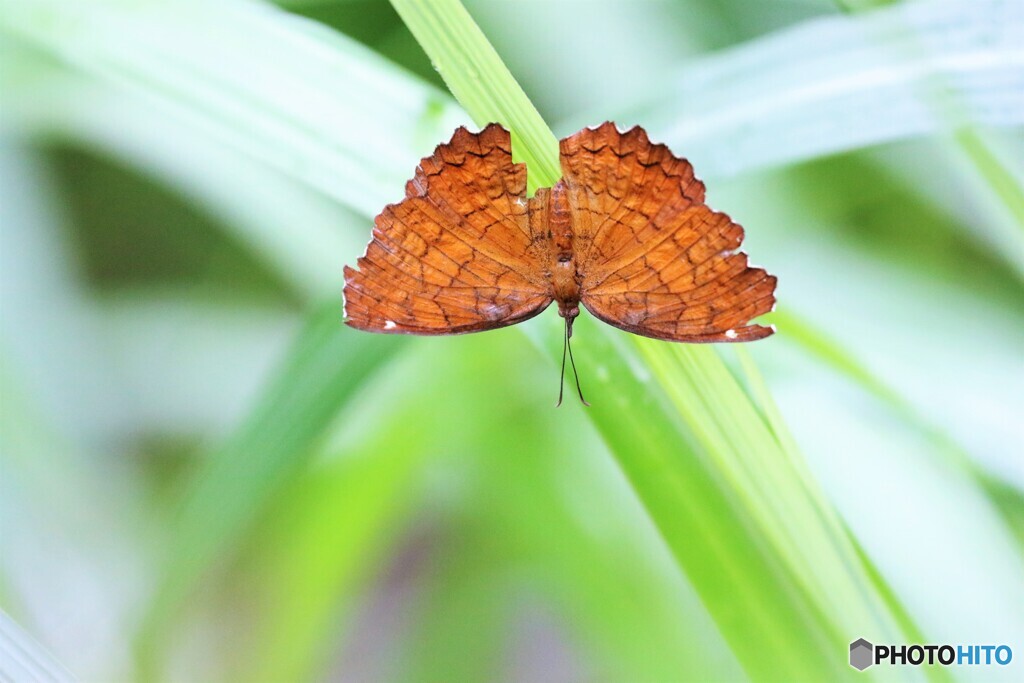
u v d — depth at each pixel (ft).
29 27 2.21
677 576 2.38
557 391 2.40
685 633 2.37
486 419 2.39
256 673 2.38
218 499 2.23
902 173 2.38
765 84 2.20
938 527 2.29
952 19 2.15
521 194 2.14
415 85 2.19
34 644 2.11
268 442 2.22
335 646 2.48
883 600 2.11
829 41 2.19
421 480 2.43
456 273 2.15
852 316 2.36
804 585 2.11
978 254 2.37
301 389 2.22
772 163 2.19
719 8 2.42
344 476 2.36
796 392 2.33
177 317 2.48
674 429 2.12
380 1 2.42
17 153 2.42
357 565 2.41
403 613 2.49
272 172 2.43
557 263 2.14
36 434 2.39
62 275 2.44
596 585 2.40
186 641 2.45
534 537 2.41
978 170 2.17
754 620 2.11
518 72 2.42
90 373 2.44
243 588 2.46
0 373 2.38
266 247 2.43
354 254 2.43
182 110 2.19
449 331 2.15
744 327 2.10
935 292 2.37
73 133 2.42
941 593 2.27
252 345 2.47
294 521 2.36
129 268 2.49
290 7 2.41
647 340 2.13
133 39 2.20
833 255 2.39
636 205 2.13
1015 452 2.25
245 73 2.19
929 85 2.15
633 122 2.22
